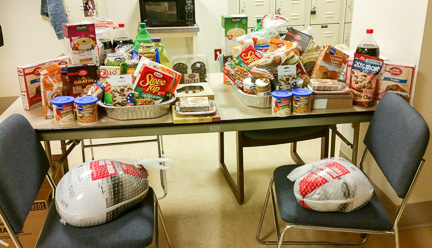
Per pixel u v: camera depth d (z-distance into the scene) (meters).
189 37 4.04
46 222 1.47
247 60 2.01
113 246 1.34
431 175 2.01
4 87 4.24
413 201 2.05
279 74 1.82
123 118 1.74
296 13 4.12
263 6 4.06
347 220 1.45
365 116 1.82
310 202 1.47
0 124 1.38
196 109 1.73
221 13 4.12
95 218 1.41
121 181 1.48
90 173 1.50
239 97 2.07
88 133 1.68
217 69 3.07
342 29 4.28
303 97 1.73
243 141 2.21
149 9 3.60
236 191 2.42
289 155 3.05
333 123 1.81
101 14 3.92
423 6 1.75
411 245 1.96
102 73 1.86
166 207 2.36
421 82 1.84
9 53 4.11
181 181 2.67
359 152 2.40
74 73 1.82
